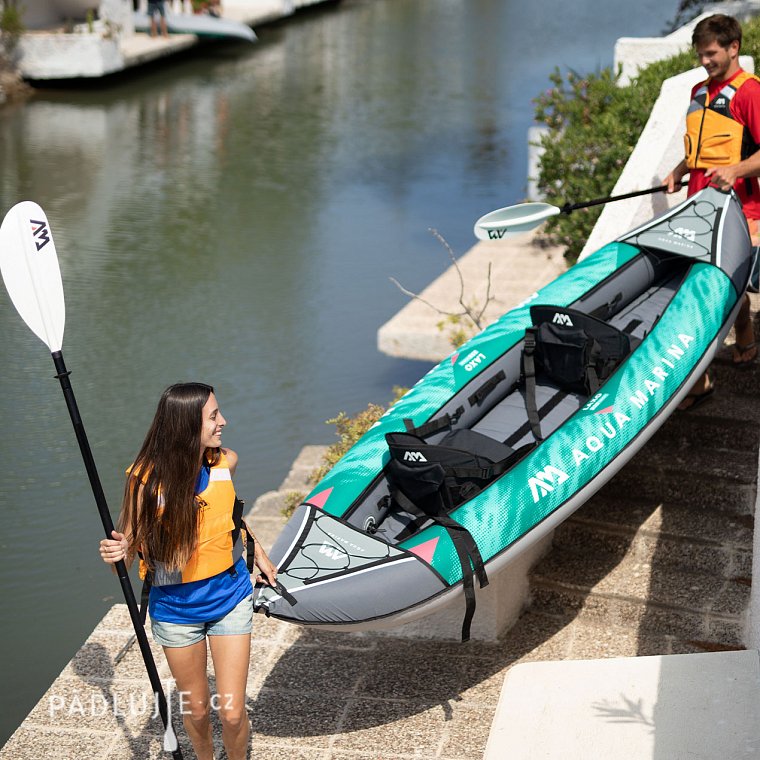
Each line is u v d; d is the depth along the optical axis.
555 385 6.20
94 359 11.66
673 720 4.06
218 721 5.25
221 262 14.52
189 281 13.85
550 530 5.32
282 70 29.69
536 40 35.09
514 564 5.70
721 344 6.28
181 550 4.14
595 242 7.86
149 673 4.45
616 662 4.45
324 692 5.40
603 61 30.30
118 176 18.83
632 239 7.07
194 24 31.72
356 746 5.02
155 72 29.05
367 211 16.75
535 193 13.14
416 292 13.28
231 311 12.85
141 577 4.34
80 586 7.99
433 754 4.93
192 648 4.38
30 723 5.28
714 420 6.48
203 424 4.11
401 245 15.08
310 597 4.67
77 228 15.95
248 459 9.56
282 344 11.94
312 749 5.01
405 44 34.50
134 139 21.58
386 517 5.38
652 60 12.05
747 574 5.69
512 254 12.25
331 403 10.59
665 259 6.93
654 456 6.43
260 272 14.13
